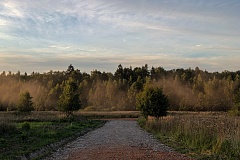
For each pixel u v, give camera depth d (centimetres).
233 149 1664
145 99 4159
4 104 11100
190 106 10662
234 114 4809
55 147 2111
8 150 1750
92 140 2642
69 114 5494
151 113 4078
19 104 6341
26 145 1942
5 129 2522
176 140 2433
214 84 11625
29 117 4997
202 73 15288
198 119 3006
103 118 6975
